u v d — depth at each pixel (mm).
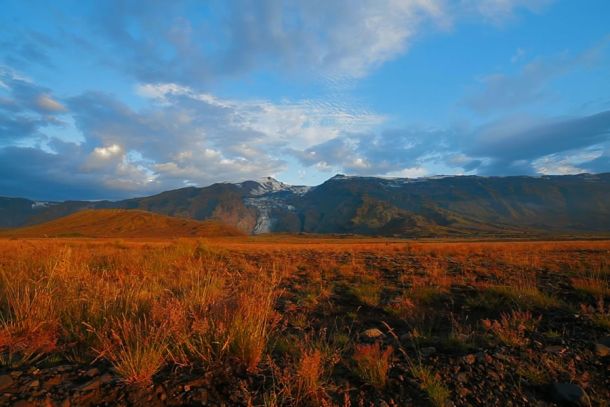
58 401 3107
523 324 5504
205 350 4102
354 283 9977
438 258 17062
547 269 12008
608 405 3471
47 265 7199
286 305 7230
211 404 3250
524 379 3904
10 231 194750
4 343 4109
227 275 9805
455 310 6934
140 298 5695
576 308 6586
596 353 4480
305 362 3557
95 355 4016
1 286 6344
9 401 3041
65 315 4836
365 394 3562
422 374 3852
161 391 3367
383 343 5016
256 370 3887
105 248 19500
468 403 3465
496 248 25828
